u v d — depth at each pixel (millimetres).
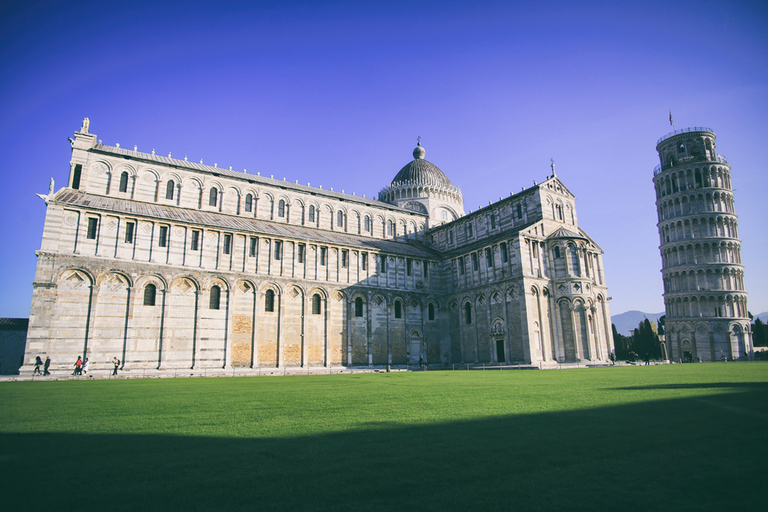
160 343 52750
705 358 95812
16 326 60562
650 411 15234
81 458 10180
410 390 25469
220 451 10711
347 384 31625
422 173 95562
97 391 27500
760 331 118375
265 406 18906
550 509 6922
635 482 8062
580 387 25000
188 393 25484
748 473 8391
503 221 74312
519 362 62031
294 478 8609
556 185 71375
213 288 57344
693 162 105375
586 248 67938
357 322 68125
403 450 10523
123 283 51844
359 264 70062
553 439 11289
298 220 75375
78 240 50281
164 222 55500
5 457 10281
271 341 60156
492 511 6859
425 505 7164
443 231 85938
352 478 8562
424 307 75312
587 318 64438
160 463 9727
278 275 62094
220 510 7117
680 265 101812
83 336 48719
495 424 13492
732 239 100562
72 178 58312
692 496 7332
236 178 70562
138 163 63031
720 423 12852
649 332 108188
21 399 22609
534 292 63625
